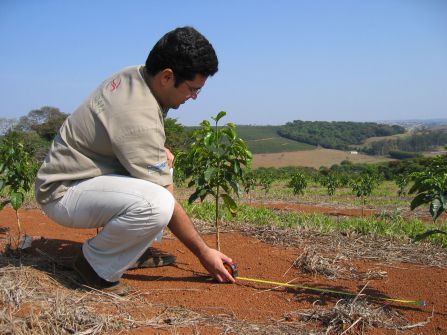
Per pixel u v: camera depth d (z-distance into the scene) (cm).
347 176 2700
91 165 259
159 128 254
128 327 225
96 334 214
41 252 320
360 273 341
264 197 1502
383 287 305
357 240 474
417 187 320
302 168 5322
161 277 312
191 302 267
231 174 363
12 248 352
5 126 4491
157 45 251
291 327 239
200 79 254
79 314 225
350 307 253
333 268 345
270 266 349
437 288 304
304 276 327
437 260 396
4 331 201
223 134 360
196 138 375
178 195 1306
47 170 262
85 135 257
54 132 3644
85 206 255
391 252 421
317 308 263
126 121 246
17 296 237
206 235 471
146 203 243
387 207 1253
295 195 1641
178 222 267
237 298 276
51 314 222
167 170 264
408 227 596
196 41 245
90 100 263
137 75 257
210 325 236
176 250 387
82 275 272
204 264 286
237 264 351
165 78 252
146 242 259
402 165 4128
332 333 233
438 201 304
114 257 262
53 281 275
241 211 680
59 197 263
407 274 343
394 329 238
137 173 252
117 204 246
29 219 535
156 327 229
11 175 427
